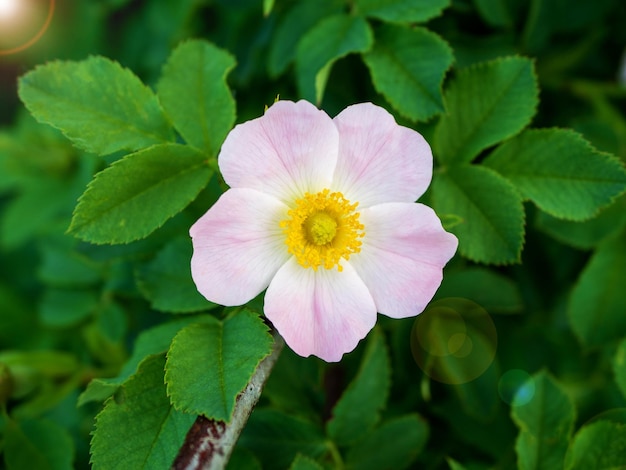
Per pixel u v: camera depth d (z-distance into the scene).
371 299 0.23
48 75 0.23
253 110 0.30
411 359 0.27
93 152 0.23
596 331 0.28
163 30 0.34
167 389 0.21
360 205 0.23
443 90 0.26
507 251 0.25
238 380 0.21
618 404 0.27
